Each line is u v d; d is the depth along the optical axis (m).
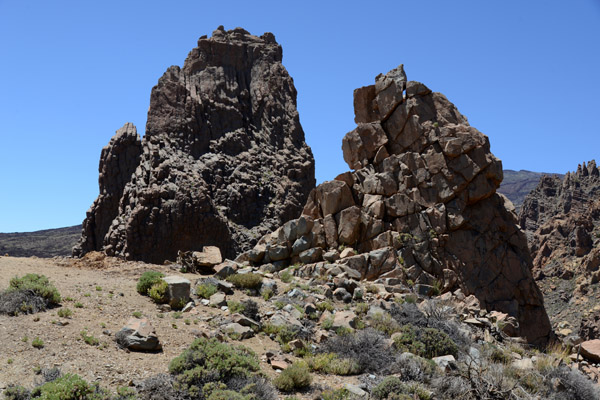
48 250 161.62
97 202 129.00
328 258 25.91
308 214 28.50
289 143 148.62
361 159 30.06
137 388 13.13
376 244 26.61
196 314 18.80
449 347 17.92
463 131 28.09
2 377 12.60
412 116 29.00
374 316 19.91
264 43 162.38
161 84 140.62
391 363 16.42
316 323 19.47
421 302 23.02
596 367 19.45
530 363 17.75
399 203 27.52
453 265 26.50
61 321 16.02
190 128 136.88
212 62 150.50
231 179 134.50
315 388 14.65
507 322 22.75
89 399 11.95
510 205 29.94
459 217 27.06
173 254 115.88
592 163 195.25
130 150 131.00
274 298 21.42
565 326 109.69
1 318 15.68
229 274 23.78
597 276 119.69
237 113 145.50
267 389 13.66
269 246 27.81
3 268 21.83
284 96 154.88
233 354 14.77
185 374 13.58
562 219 163.12
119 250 115.69
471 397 14.38
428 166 27.95
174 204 117.94
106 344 15.16
